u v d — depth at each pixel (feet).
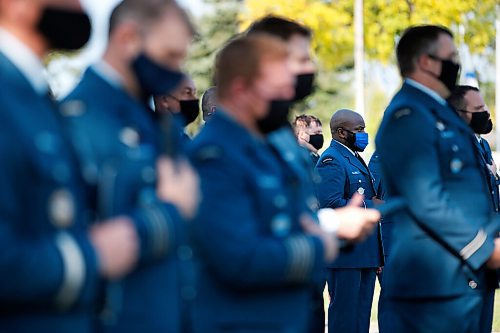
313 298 26.43
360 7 159.94
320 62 175.11
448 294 32.78
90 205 19.71
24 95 17.61
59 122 18.62
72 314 17.70
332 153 54.49
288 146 25.94
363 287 54.65
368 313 55.01
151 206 19.97
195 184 20.97
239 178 23.50
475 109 42.93
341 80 291.58
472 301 33.09
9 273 16.42
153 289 20.98
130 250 18.84
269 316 23.85
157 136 21.70
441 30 33.96
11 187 16.81
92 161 19.94
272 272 23.24
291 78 24.90
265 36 25.38
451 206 32.07
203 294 23.58
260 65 24.50
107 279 18.81
